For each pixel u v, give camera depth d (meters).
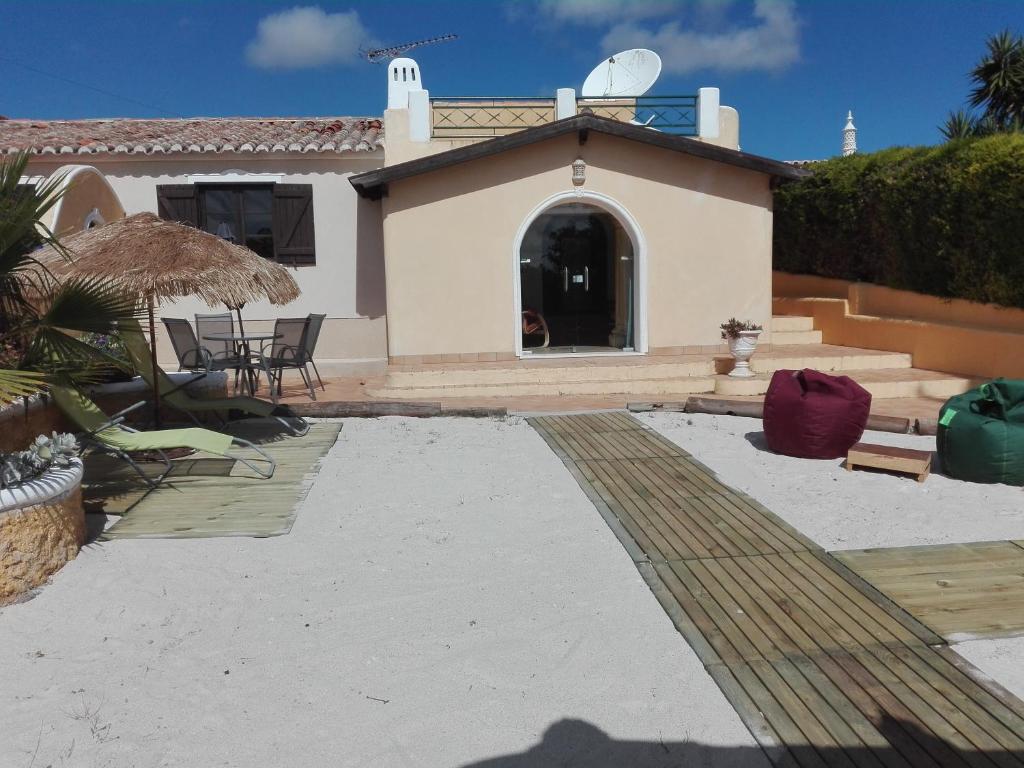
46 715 3.62
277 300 8.26
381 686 3.88
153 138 13.57
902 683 3.80
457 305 12.62
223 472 7.43
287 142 13.22
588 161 12.62
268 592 4.89
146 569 5.18
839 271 15.88
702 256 13.01
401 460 7.86
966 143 12.20
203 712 3.66
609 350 13.59
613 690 3.83
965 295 12.48
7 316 5.95
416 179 12.31
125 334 8.35
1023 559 5.28
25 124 14.96
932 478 7.19
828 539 5.73
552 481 7.15
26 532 4.83
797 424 7.81
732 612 4.55
